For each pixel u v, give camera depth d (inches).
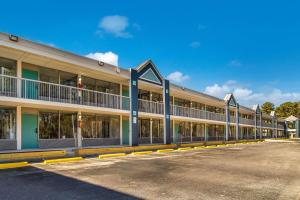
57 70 838.5
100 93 927.0
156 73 1163.3
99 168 509.4
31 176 419.5
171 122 1387.8
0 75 619.2
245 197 324.2
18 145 726.5
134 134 1011.9
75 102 860.0
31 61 751.1
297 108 4077.3
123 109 978.7
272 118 2987.2
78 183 374.6
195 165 584.4
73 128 881.5
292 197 329.4
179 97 1455.5
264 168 566.9
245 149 1194.6
